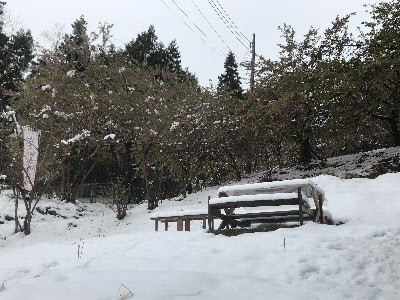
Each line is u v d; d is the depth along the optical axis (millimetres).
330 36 23906
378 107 23516
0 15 35438
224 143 24969
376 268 5703
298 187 8766
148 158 24344
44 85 27828
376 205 11305
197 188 27547
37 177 18812
